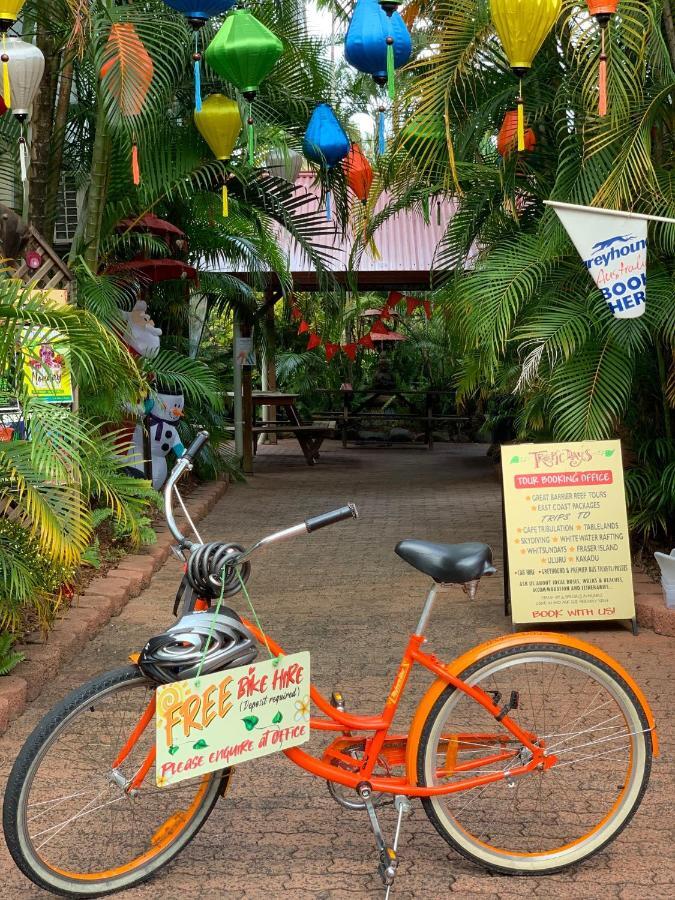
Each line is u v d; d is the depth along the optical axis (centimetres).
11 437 462
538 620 545
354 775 296
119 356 434
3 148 812
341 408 1964
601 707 390
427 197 788
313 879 298
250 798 353
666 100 590
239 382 1339
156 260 870
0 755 383
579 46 575
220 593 286
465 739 304
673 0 615
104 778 302
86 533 414
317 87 914
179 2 484
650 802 345
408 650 300
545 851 304
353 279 1037
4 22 454
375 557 783
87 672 485
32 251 604
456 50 629
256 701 282
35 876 280
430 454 1683
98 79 705
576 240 499
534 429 880
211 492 1073
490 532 895
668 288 588
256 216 1006
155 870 298
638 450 678
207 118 657
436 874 302
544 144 701
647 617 557
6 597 442
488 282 620
